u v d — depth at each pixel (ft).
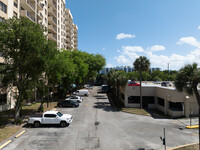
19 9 96.68
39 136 43.01
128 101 92.32
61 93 126.11
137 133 46.57
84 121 59.47
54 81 87.51
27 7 104.37
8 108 82.07
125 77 94.94
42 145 36.99
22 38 50.85
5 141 38.96
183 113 69.26
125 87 92.63
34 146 36.40
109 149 35.27
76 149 35.04
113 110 82.79
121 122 59.21
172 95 68.54
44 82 76.33
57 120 51.90
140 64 87.35
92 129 49.78
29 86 58.29
